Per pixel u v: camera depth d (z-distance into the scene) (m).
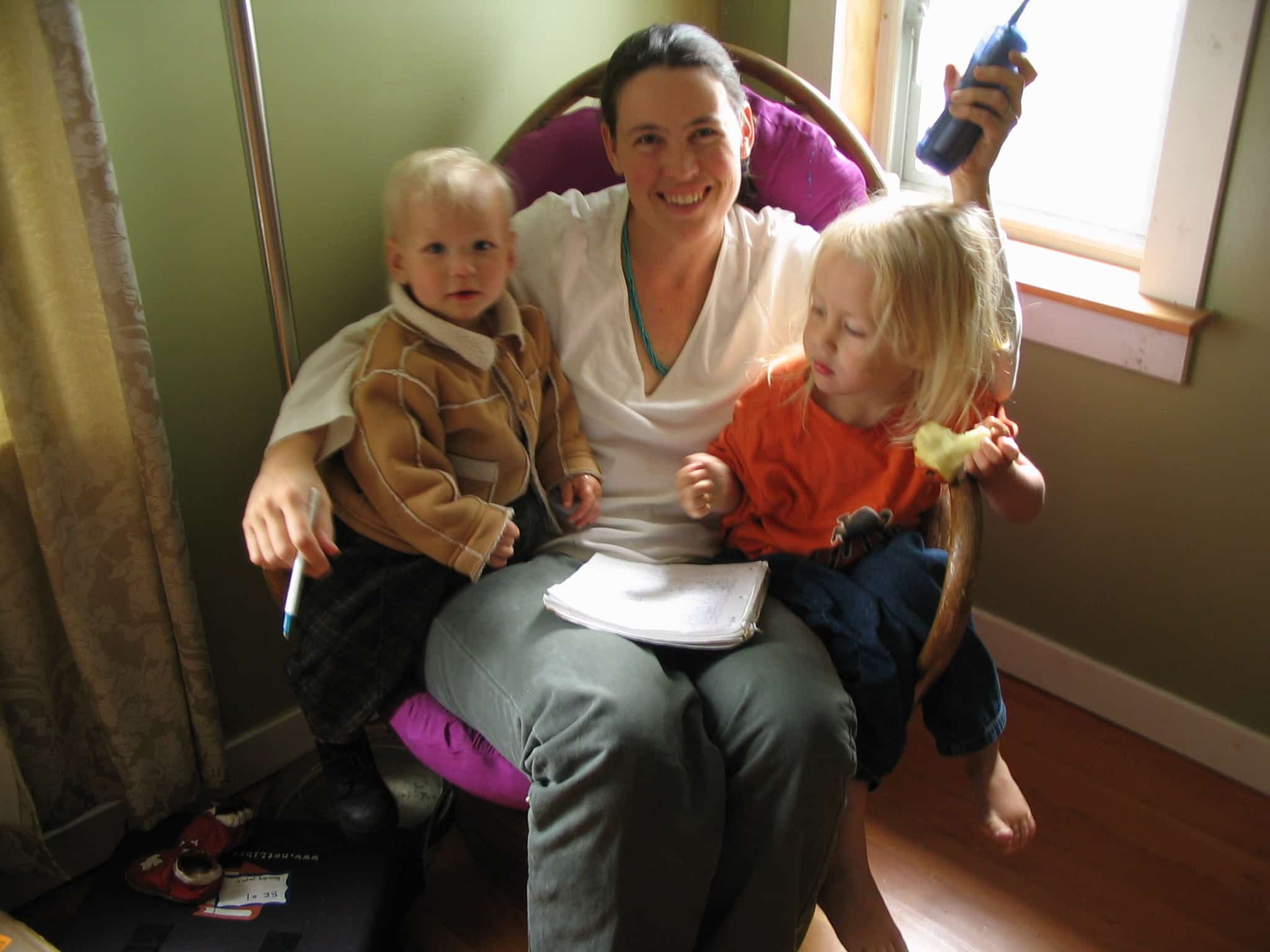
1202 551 1.78
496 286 1.39
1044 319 1.81
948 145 1.35
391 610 1.39
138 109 1.44
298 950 1.42
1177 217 1.64
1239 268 1.61
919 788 1.86
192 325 1.58
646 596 1.37
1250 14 1.48
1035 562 1.99
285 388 1.51
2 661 1.50
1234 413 1.68
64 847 1.68
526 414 1.48
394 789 1.73
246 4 1.28
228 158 1.54
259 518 1.30
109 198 1.33
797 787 1.23
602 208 1.59
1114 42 1.81
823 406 1.47
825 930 1.62
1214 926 1.62
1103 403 1.81
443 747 1.37
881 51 2.04
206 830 1.52
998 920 1.64
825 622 1.37
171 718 1.65
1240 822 1.78
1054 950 1.59
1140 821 1.79
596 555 1.47
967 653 1.40
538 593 1.38
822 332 1.37
